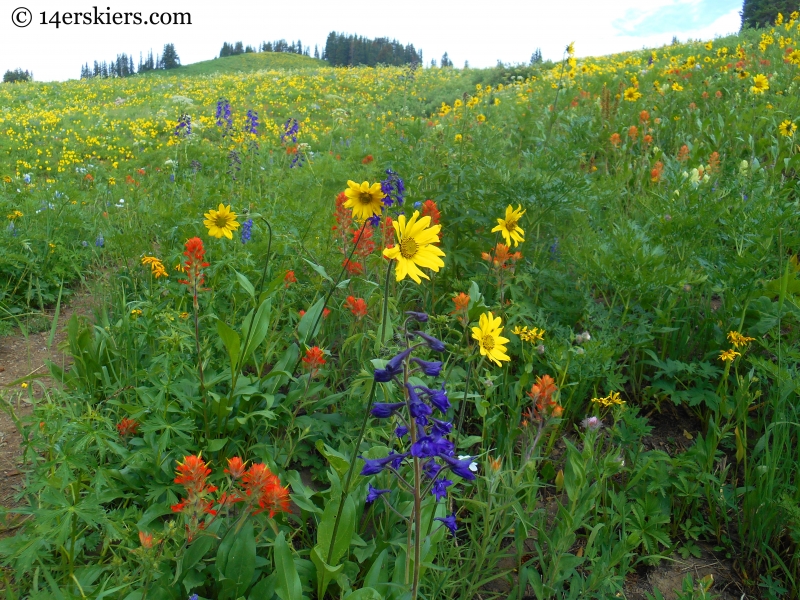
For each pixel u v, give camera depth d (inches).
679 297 148.5
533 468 95.0
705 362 136.0
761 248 136.9
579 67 618.8
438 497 68.8
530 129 284.0
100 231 220.4
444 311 148.3
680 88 349.1
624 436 114.9
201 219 203.0
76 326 129.7
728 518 110.0
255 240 177.8
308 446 116.3
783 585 98.7
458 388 120.4
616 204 207.8
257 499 77.6
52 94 1069.1
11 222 214.1
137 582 78.5
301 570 85.5
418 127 215.9
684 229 156.7
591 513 106.8
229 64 3344.0
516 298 148.7
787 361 120.7
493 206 165.2
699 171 211.2
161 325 128.3
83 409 109.1
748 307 136.2
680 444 126.5
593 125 291.6
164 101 904.9
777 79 353.1
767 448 104.0
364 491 93.7
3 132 642.2
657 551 104.2
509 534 107.3
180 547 78.6
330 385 137.2
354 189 113.1
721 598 97.9
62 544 81.1
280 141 425.1
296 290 155.4
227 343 107.2
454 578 94.7
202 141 457.4
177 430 98.9
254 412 108.4
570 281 157.6
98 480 84.3
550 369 132.0
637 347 137.8
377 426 114.3
